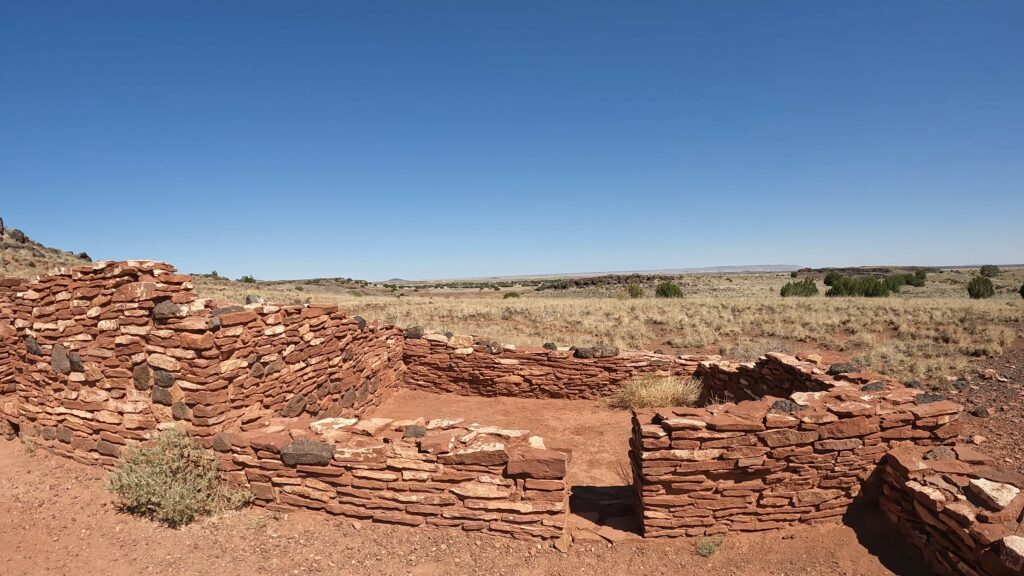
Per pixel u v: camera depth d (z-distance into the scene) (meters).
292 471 5.45
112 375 6.24
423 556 4.85
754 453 4.95
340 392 9.25
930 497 4.45
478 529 5.12
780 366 8.42
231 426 6.14
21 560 4.76
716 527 5.04
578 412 10.09
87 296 6.31
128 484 5.45
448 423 5.94
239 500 5.57
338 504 5.37
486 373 11.41
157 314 5.79
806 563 4.68
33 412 7.12
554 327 21.08
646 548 4.96
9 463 6.83
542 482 4.97
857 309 21.66
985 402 8.86
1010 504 4.17
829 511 5.15
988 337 14.27
